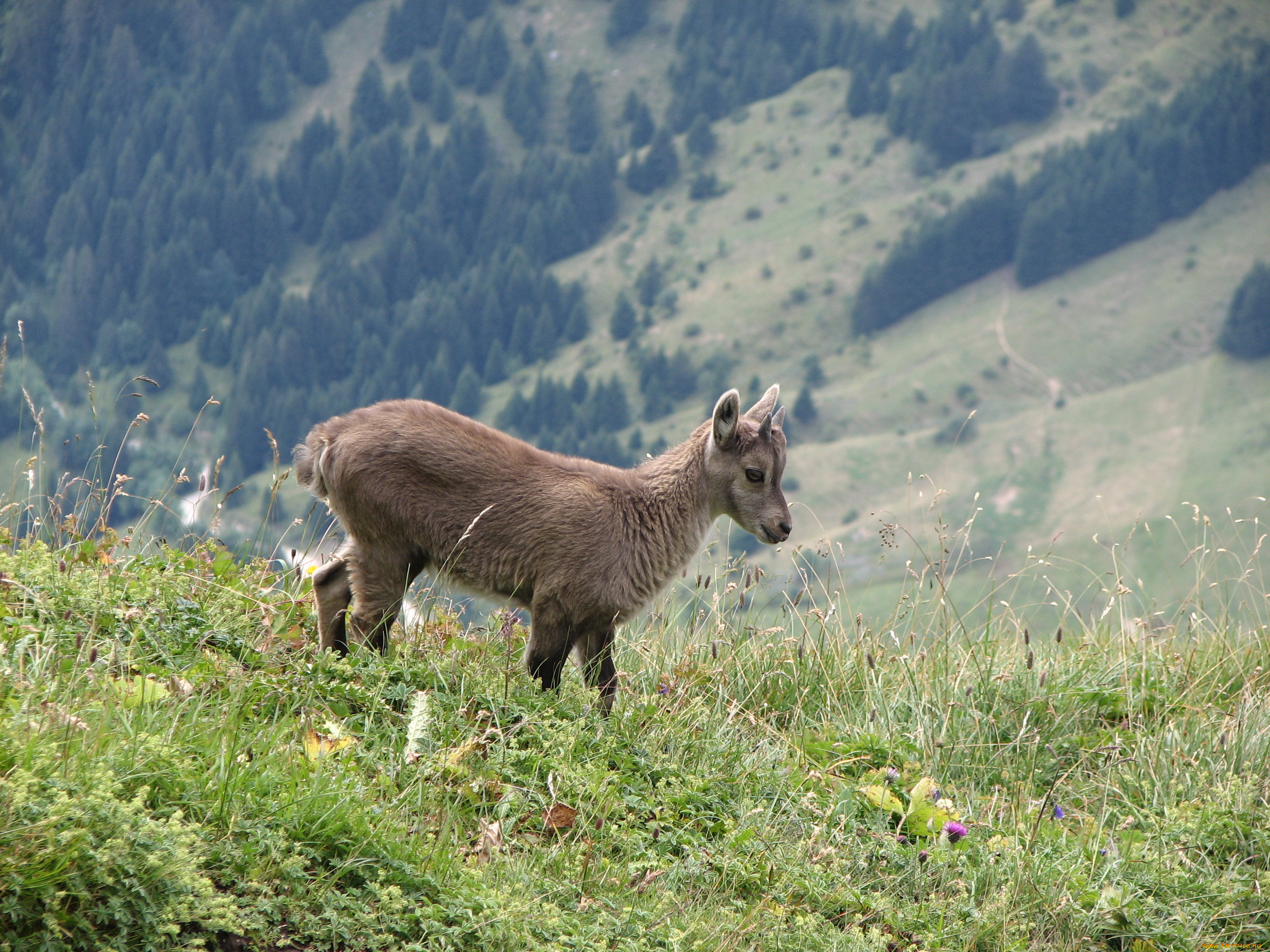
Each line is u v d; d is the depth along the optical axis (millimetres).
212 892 8625
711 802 13211
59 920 8031
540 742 12969
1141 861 14008
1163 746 17000
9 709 9453
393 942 9203
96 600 12250
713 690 17031
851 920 11906
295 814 9773
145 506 15109
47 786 8484
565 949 9695
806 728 16688
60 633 11484
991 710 17734
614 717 14469
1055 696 18109
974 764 16688
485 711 13273
